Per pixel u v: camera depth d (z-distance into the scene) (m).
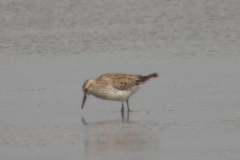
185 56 22.69
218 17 28.89
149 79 16.45
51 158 11.20
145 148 11.75
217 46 24.25
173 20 28.61
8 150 11.80
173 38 25.81
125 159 11.04
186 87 18.00
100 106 16.11
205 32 26.61
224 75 19.53
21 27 27.59
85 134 13.00
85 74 20.08
